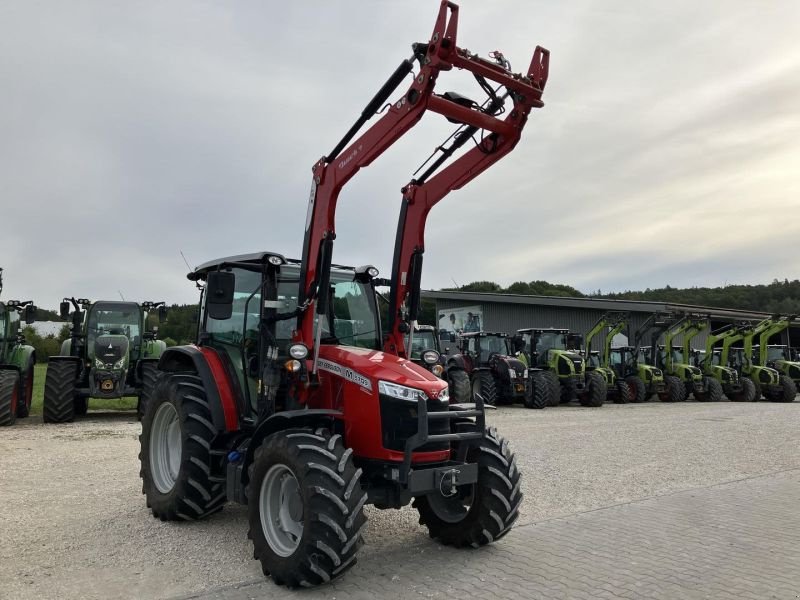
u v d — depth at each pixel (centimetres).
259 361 464
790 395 2212
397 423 405
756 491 663
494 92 448
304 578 363
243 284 521
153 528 495
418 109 398
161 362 591
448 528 460
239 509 559
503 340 1864
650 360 2258
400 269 516
